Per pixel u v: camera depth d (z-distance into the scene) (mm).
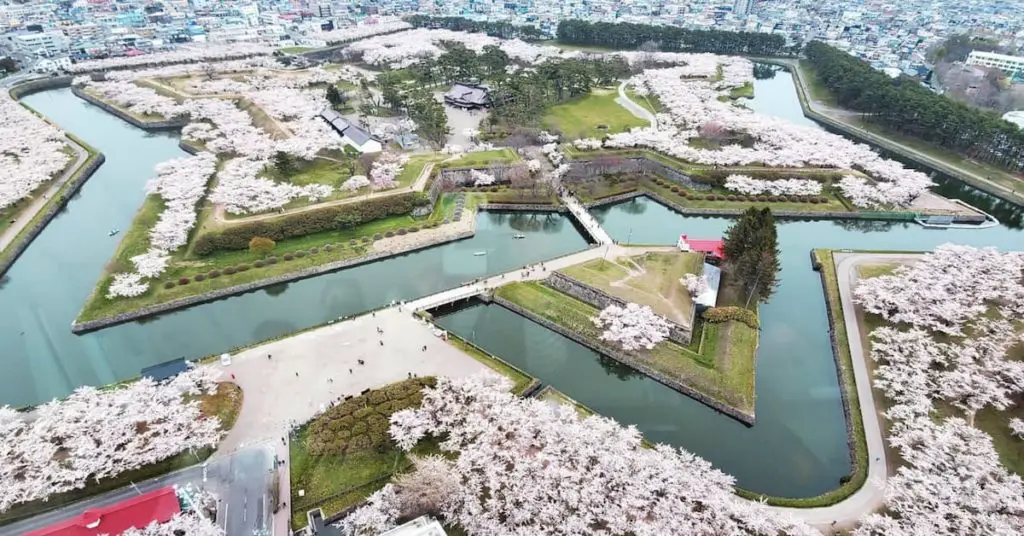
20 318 82125
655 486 51062
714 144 140250
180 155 140625
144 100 169500
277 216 99625
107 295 82000
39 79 199125
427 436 58844
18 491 49719
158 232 93938
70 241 102250
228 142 131250
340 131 140250
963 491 51000
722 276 89812
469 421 57594
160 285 85125
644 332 72250
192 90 179000
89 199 118812
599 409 66875
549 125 152000
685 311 77562
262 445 57344
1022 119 151375
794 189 117688
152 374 64938
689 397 68500
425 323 77188
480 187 120000
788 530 48438
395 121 158875
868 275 89750
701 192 120625
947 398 63469
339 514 50906
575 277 85062
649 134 139625
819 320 84312
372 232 101188
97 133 158000
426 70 192500
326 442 55656
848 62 197625
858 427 62406
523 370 72312
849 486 55062
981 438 57094
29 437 55000
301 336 74062
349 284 90438
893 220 114062
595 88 193125
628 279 84500
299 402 62875
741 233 85125
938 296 77812
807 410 67812
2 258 92875
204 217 101500
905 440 57812
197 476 53812
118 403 58812
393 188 111375
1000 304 79438
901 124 157375
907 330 76188
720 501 49812
